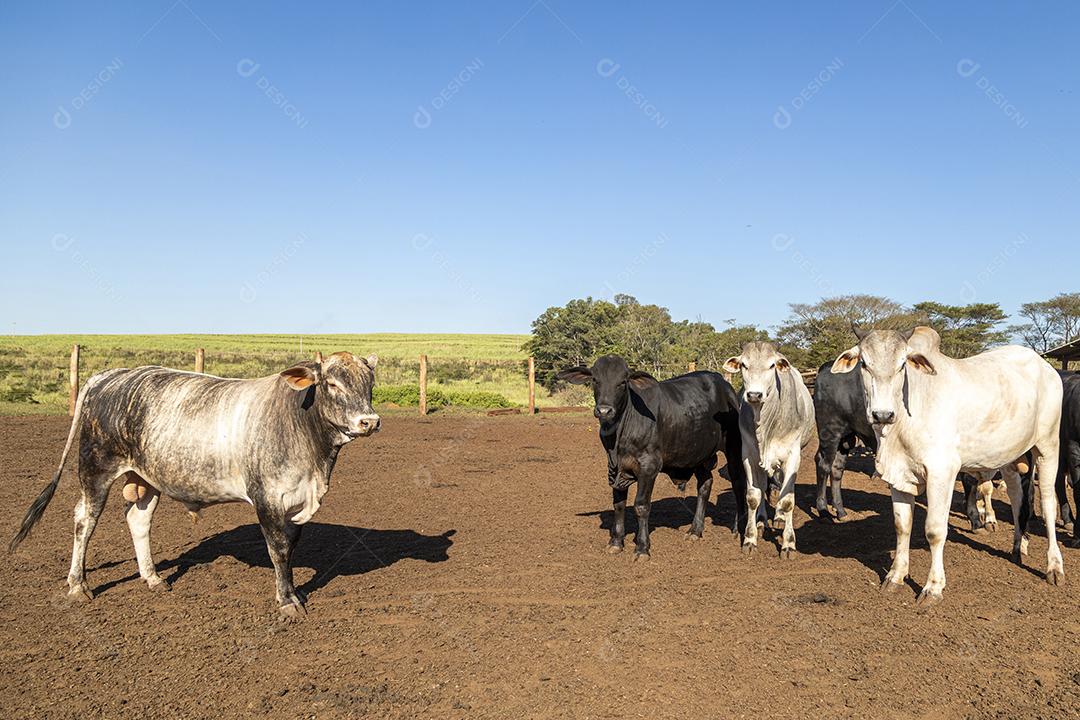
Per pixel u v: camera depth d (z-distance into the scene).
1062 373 9.45
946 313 39.91
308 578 7.14
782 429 8.01
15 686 4.80
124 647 5.45
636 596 6.59
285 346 66.81
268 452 6.06
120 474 6.53
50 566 7.37
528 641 5.54
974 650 5.42
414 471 13.60
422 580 7.07
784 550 7.98
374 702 4.59
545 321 41.00
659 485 12.88
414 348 69.56
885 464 6.82
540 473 13.48
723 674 4.99
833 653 5.34
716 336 34.66
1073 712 4.49
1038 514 10.31
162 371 6.68
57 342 62.69
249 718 4.41
